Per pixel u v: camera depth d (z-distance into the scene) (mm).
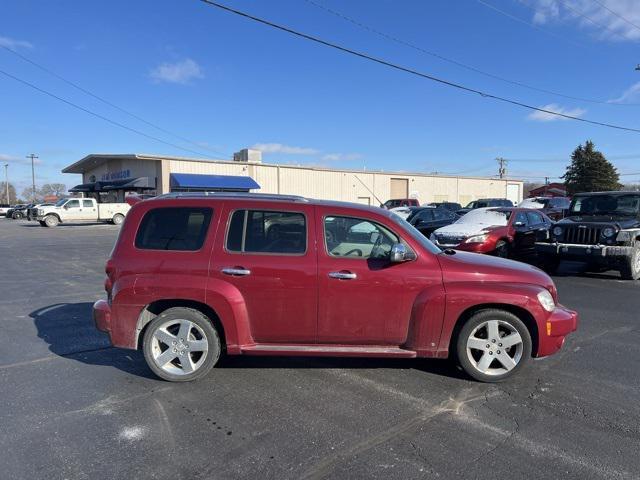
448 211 18516
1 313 7172
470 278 4438
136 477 3000
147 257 4434
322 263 4383
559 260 11203
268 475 3027
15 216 53062
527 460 3201
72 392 4273
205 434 3529
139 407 3975
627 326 6562
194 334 4516
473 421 3750
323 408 3965
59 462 3158
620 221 10492
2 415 3824
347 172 42500
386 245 4496
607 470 3092
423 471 3074
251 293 4375
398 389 4355
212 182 34344
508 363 4461
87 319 6832
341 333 4441
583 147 74562
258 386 4410
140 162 37500
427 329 4383
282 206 4508
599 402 4109
